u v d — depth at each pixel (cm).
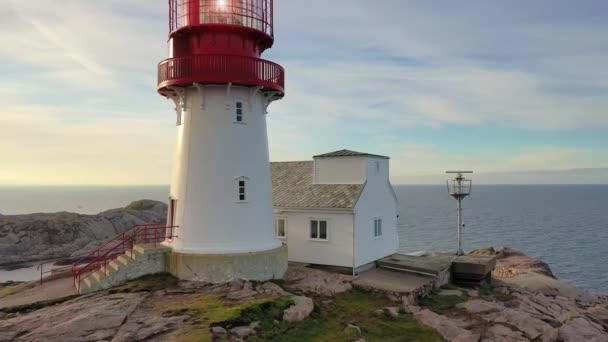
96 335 1432
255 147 2397
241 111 2355
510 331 1892
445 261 2911
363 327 1827
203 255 2167
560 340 1923
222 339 1429
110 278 2091
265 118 2512
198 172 2300
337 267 2786
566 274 6156
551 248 8194
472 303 2222
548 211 16738
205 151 2300
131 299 1812
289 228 2969
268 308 1742
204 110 2308
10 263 5484
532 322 1991
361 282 2427
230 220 2283
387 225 3228
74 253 5975
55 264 5416
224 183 2291
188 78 2223
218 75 2208
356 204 2773
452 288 2642
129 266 2152
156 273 2236
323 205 2814
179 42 2366
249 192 2348
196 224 2277
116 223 7075
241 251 2267
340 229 2783
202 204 2281
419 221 12838
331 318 1886
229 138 2311
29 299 1981
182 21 2356
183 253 2217
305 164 3419
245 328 1552
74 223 6488
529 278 3581
